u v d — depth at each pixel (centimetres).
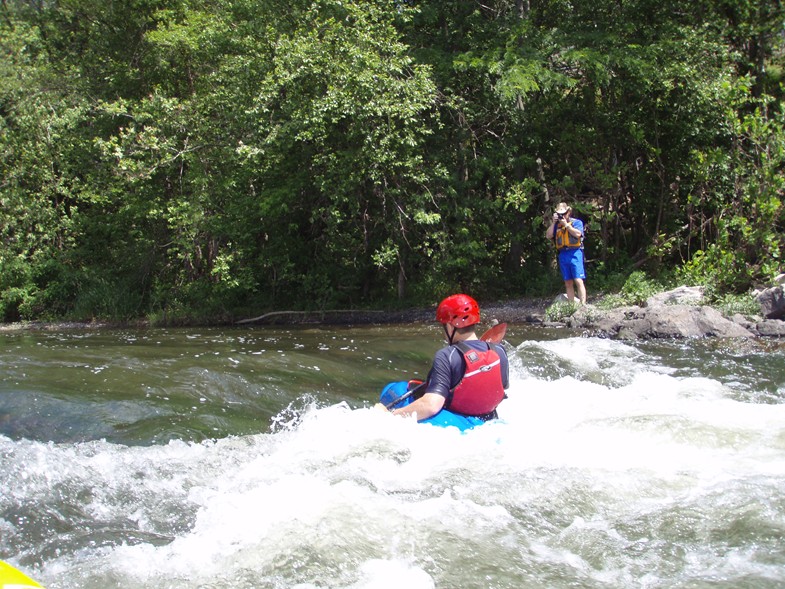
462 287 1605
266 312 1619
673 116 1518
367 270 1644
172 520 399
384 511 386
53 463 470
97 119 1778
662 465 454
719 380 756
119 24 1881
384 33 1427
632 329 1081
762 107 1538
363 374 781
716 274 1299
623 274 1496
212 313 1612
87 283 1777
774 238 1291
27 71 1923
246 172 1545
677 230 1528
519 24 1502
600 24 1590
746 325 1071
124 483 447
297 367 763
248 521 380
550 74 1438
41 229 1817
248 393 657
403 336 1092
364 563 337
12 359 745
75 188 1853
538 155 1628
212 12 1705
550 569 332
